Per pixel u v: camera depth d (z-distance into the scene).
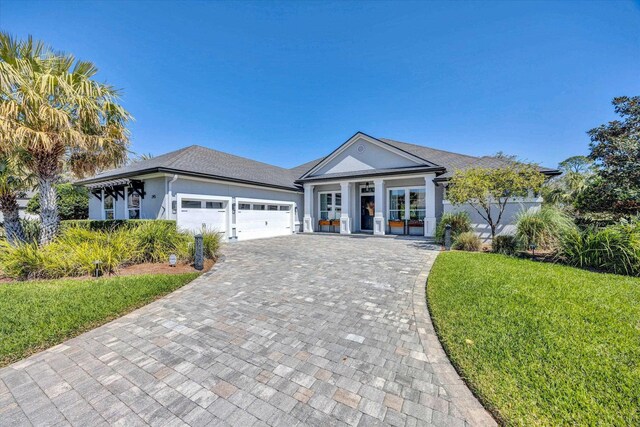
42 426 2.10
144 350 3.24
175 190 11.38
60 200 16.05
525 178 9.25
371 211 17.83
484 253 9.08
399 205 16.27
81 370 2.84
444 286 5.36
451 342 3.26
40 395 2.46
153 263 7.44
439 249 10.39
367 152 16.70
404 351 3.19
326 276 6.54
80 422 2.14
